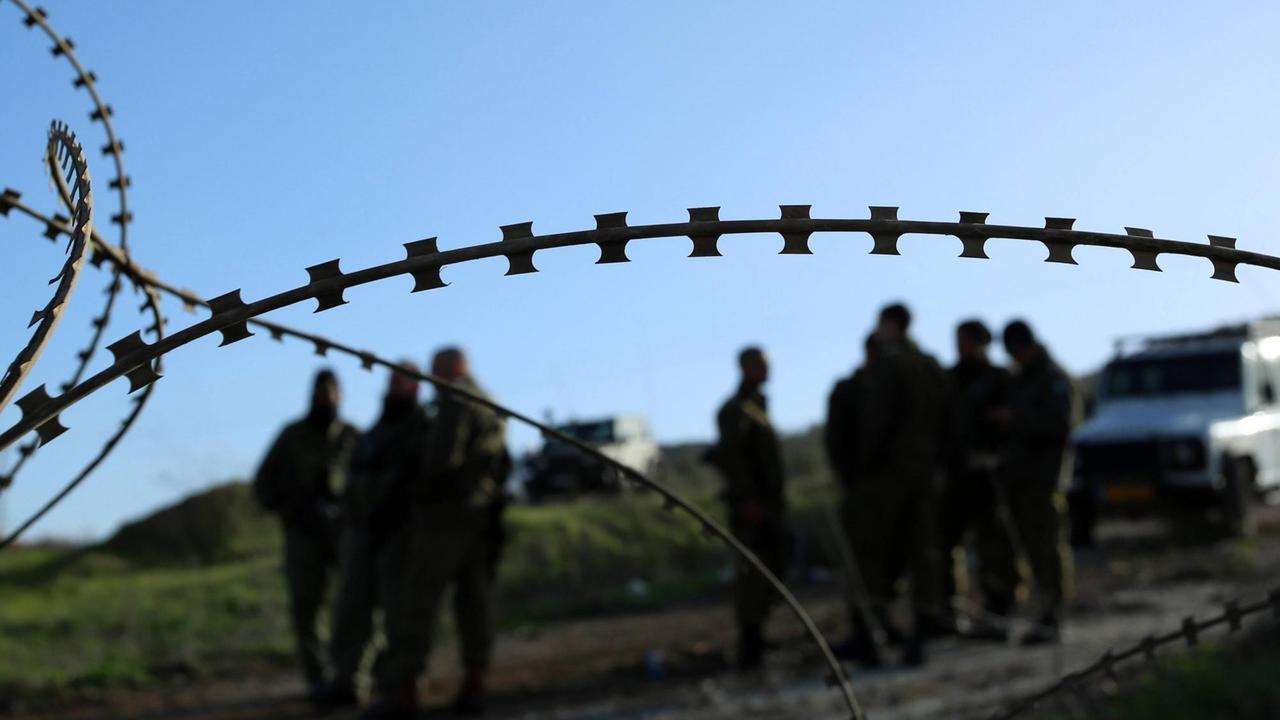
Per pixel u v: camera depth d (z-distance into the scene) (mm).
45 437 930
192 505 16250
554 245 928
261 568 12906
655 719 6957
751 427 8492
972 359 9750
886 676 7734
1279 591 1395
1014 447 9008
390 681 7309
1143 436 16047
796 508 12664
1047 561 8742
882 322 8328
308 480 8539
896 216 938
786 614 11047
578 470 28703
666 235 929
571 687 8305
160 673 9578
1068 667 7211
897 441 8094
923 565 8148
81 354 1473
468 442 7230
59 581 13758
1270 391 17062
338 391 8719
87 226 1042
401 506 7574
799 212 934
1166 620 9023
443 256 929
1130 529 18516
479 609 7609
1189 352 17125
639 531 15273
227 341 938
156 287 1499
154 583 12680
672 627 11086
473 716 7520
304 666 8547
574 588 13703
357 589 8273
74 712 8438
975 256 937
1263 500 16562
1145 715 4656
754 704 7105
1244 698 4906
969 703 6457
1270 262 960
